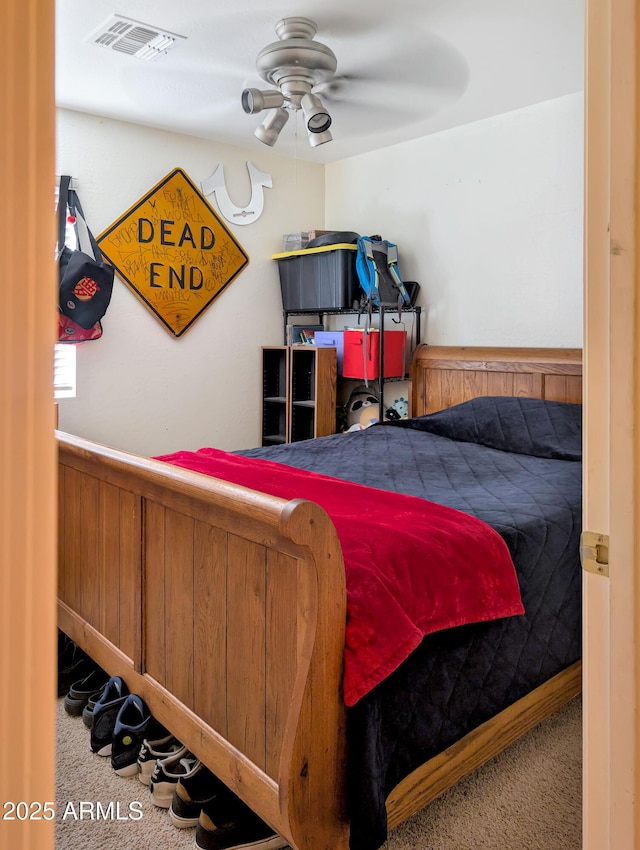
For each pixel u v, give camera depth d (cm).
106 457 183
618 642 73
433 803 159
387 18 240
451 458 275
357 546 151
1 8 37
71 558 224
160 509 174
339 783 130
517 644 172
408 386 384
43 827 42
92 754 182
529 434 288
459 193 364
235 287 399
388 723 138
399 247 397
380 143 391
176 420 378
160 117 341
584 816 79
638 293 70
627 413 71
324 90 307
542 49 265
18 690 40
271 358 418
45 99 39
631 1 69
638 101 69
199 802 153
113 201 345
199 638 159
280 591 133
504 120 341
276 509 123
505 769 173
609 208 72
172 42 257
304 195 431
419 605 145
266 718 137
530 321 338
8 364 38
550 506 198
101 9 231
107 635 202
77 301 312
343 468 260
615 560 73
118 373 353
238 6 230
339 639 128
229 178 391
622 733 72
